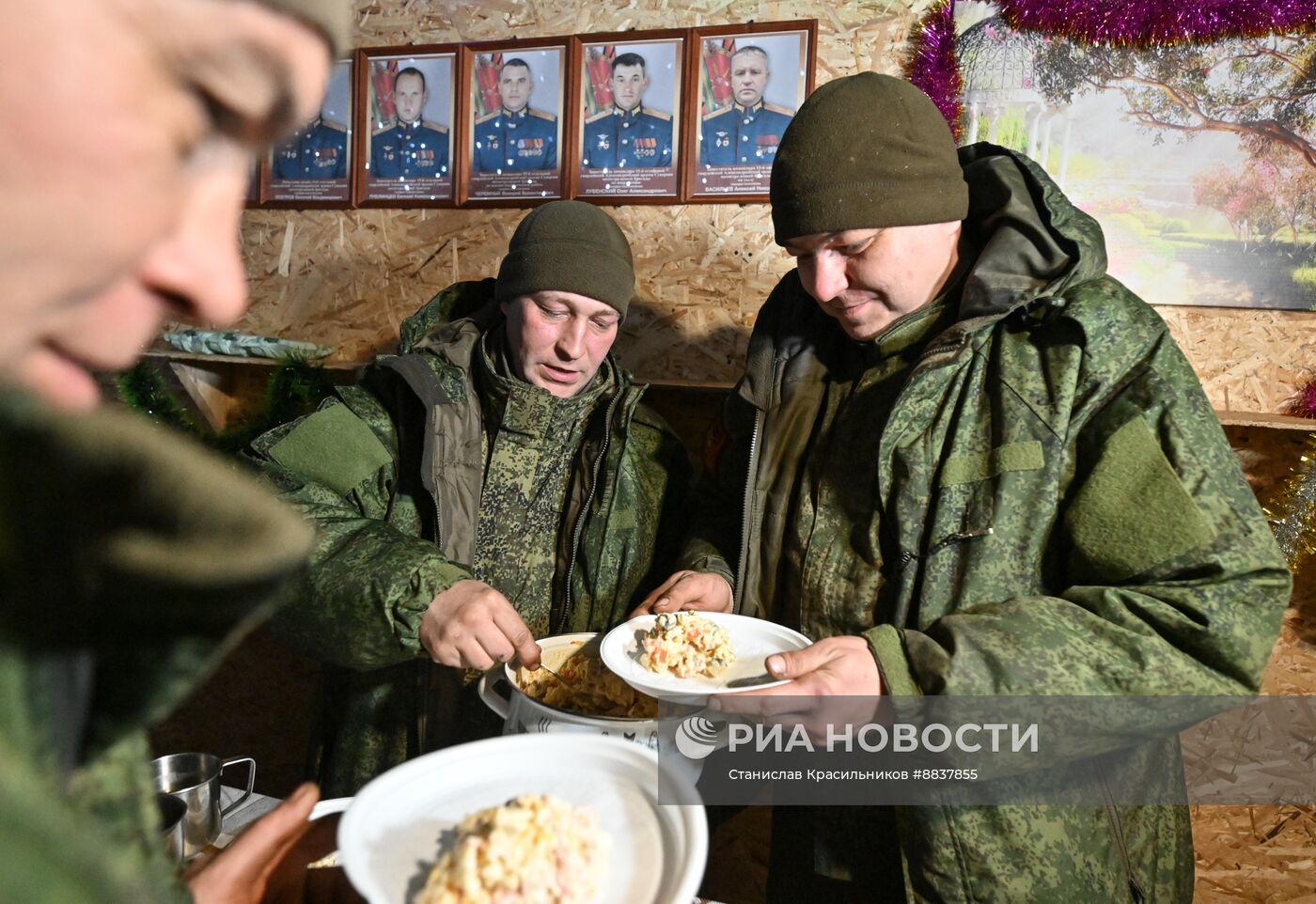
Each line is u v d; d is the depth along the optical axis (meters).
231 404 2.12
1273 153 1.53
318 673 2.11
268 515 0.28
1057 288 1.04
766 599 1.27
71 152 0.24
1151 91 1.56
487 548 1.43
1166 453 0.95
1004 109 1.61
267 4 0.27
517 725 0.98
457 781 0.65
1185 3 1.50
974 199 1.18
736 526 1.43
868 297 1.13
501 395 1.40
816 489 1.22
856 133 1.04
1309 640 1.63
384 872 0.55
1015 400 1.03
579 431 1.46
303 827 0.59
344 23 0.30
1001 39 1.60
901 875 1.10
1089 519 0.96
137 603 0.29
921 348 1.18
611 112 1.82
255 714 2.15
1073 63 1.58
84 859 0.21
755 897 1.84
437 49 1.92
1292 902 1.70
